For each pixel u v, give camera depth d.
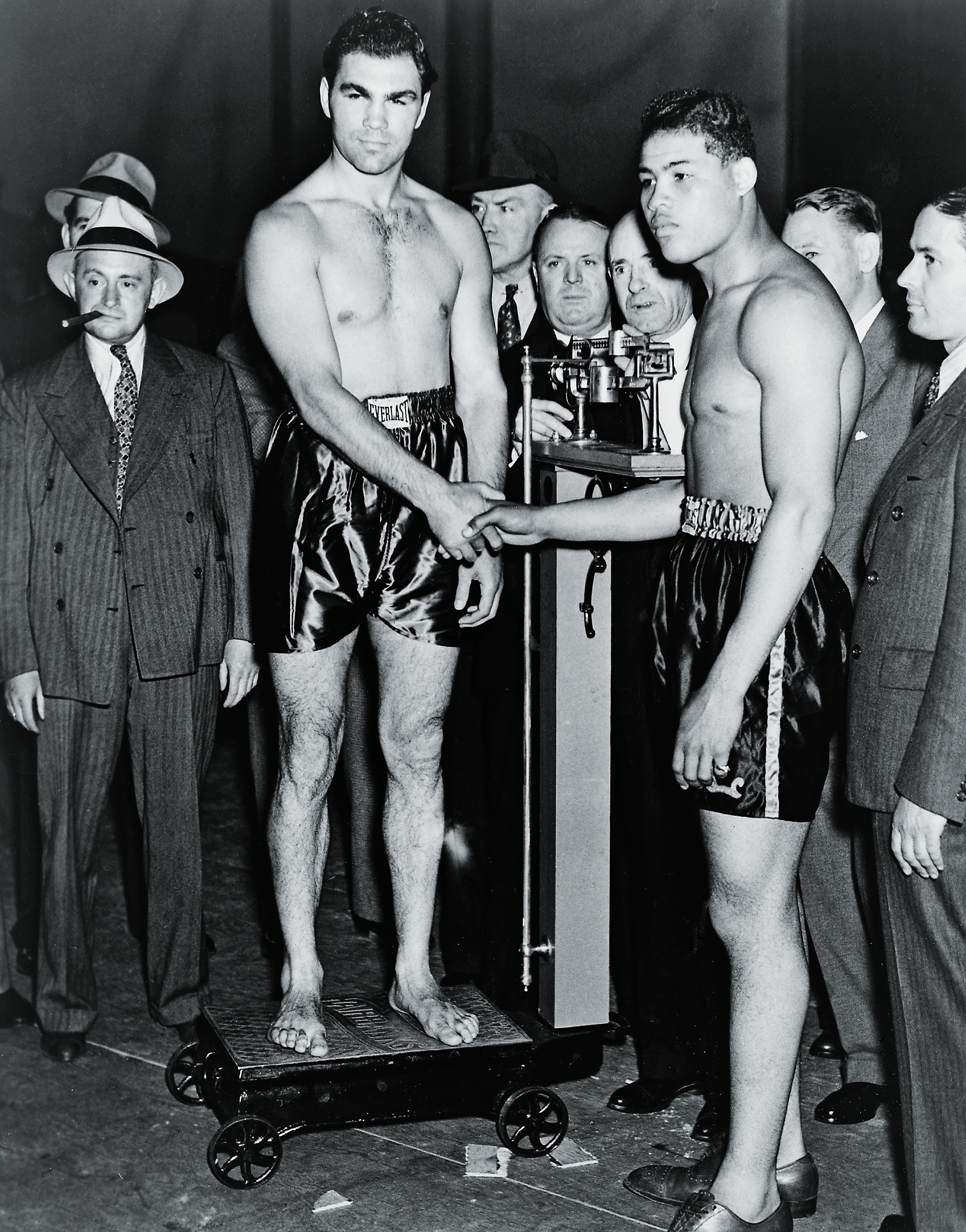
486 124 7.32
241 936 4.05
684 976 3.01
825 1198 2.69
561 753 3.01
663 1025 3.04
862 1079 3.05
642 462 2.64
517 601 3.37
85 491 3.23
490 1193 2.71
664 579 2.51
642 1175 2.71
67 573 3.21
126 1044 3.35
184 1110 3.03
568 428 3.31
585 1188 2.73
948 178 5.75
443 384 2.90
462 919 3.67
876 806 2.37
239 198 7.36
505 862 3.40
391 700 2.94
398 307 2.81
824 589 2.39
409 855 3.00
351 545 2.82
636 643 3.02
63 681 3.23
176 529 3.27
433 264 2.87
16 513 3.23
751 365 2.27
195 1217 2.62
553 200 4.12
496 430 3.00
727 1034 2.96
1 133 6.79
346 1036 2.89
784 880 2.40
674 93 2.36
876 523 2.41
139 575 3.24
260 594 2.88
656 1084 3.06
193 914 3.40
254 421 3.80
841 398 2.27
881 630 2.37
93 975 3.35
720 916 2.43
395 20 2.69
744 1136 2.43
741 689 2.28
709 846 2.41
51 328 4.36
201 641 3.33
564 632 3.02
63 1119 2.98
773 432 2.25
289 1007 2.88
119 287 3.21
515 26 7.21
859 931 3.04
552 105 7.24
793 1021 2.41
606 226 3.55
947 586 2.28
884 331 3.01
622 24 6.98
